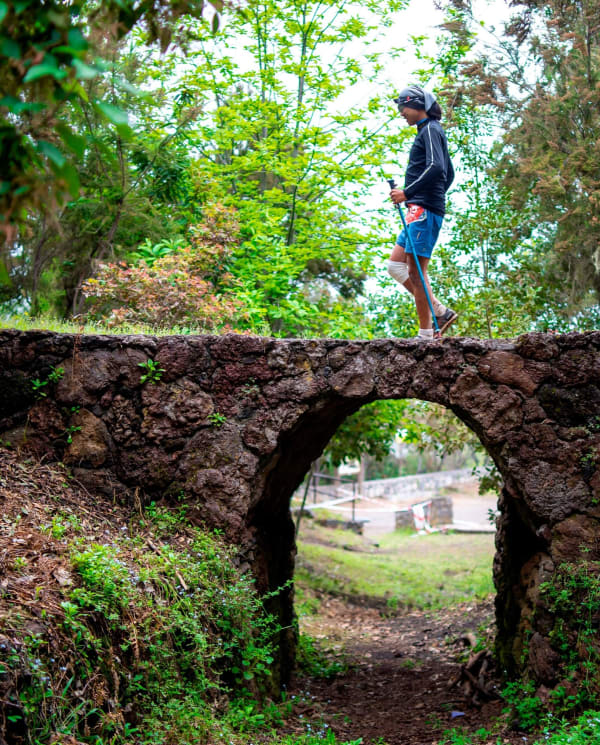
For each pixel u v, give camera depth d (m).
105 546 4.93
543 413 5.64
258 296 8.53
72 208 9.16
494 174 9.40
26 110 2.20
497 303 8.79
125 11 2.58
